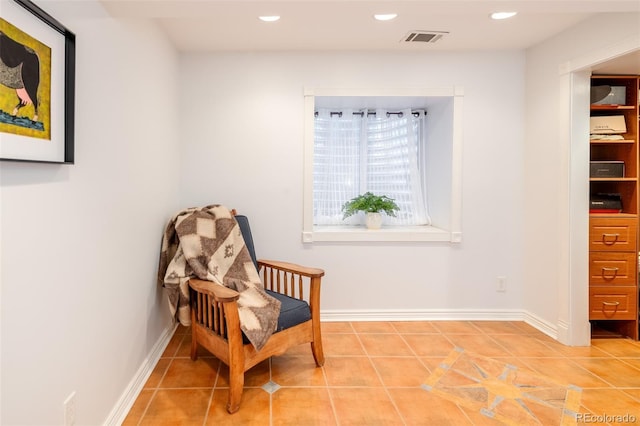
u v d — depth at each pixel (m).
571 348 2.65
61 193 1.31
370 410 1.92
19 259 1.10
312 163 3.09
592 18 2.43
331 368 2.35
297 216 3.11
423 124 3.69
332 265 3.15
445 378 2.24
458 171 3.13
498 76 3.11
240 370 1.93
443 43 2.91
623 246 2.74
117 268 1.80
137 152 2.06
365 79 3.07
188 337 2.77
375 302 3.18
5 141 1.01
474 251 3.18
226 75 3.02
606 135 2.78
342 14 1.71
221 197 3.06
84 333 1.48
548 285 2.89
